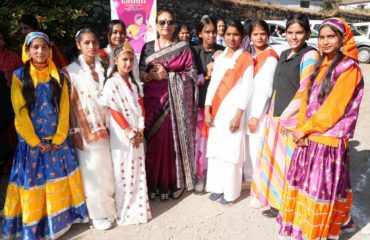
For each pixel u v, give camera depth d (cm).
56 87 266
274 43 1096
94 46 276
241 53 325
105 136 283
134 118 296
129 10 535
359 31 1375
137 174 301
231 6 1409
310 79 268
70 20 511
